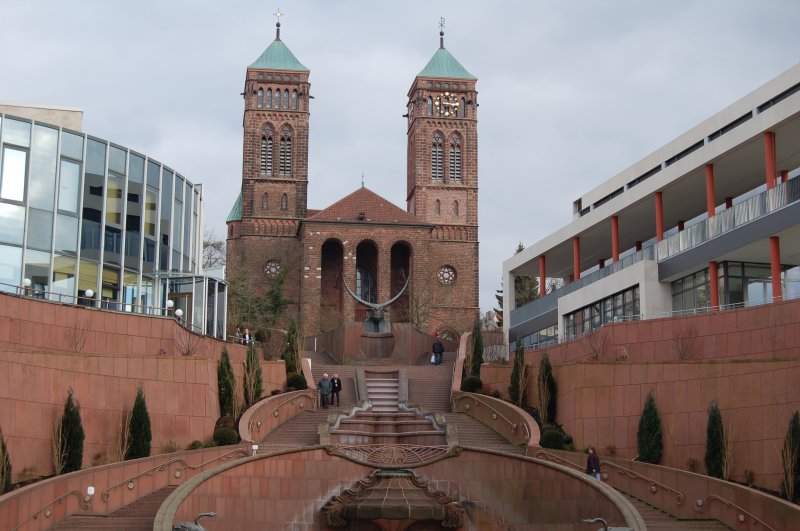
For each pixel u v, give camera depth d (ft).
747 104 171.42
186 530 85.66
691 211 201.16
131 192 172.96
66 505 98.84
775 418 112.78
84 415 118.21
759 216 152.97
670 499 109.19
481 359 178.60
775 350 134.51
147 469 112.98
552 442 132.67
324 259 379.96
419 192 409.49
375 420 156.35
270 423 147.64
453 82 419.13
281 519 110.32
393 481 115.03
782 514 93.30
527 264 241.35
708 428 116.57
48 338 142.00
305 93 409.49
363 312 371.97
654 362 127.34
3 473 98.32
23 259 153.79
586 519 95.35
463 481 118.62
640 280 175.52
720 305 162.61
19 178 155.22
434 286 399.65
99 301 160.35
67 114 178.40
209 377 133.28
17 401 109.91
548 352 174.81
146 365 126.41
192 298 180.14
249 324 285.02
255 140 402.52
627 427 128.98
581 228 213.05
